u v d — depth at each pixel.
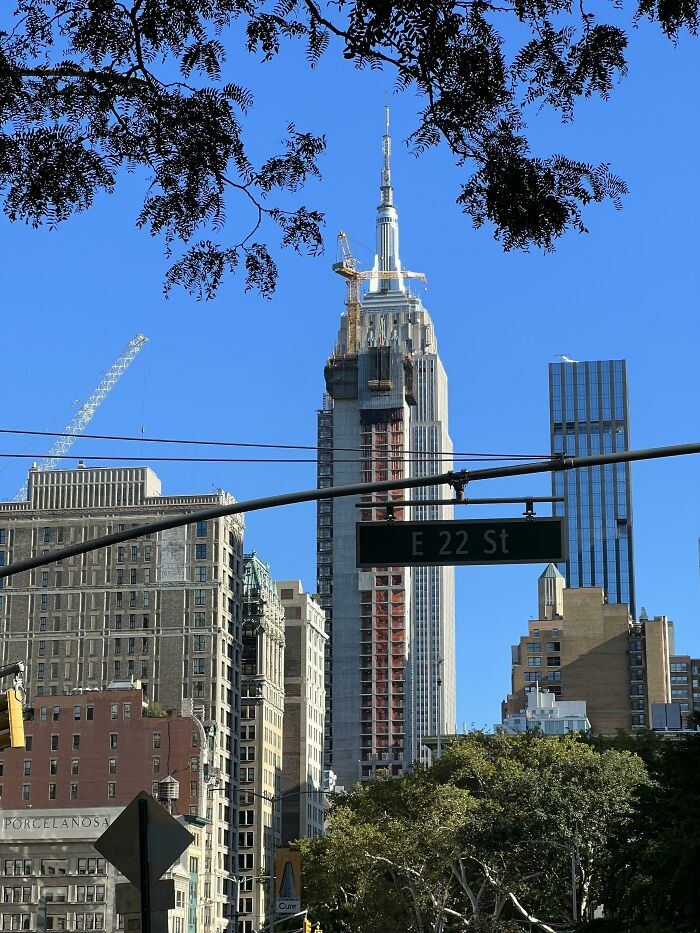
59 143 24.78
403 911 119.69
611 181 24.62
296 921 139.00
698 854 59.47
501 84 23.70
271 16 23.64
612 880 69.50
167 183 25.42
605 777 107.00
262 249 26.02
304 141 25.27
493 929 110.06
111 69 24.64
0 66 23.64
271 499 26.98
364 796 126.62
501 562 27.73
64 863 167.50
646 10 23.45
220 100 24.83
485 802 111.25
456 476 27.53
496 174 24.41
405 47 23.38
